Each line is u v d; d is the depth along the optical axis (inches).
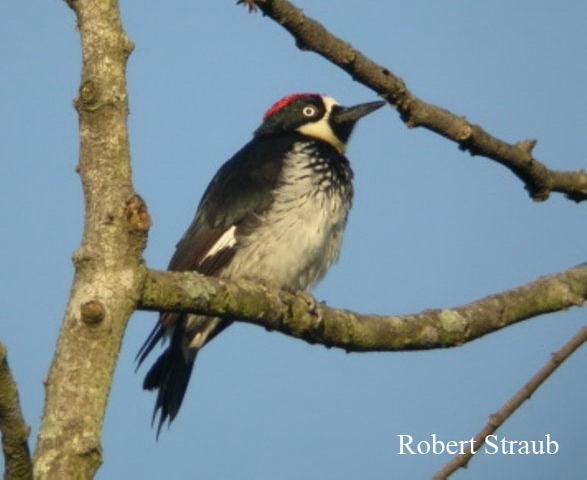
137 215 267.7
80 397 249.1
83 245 267.4
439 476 364.8
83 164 272.7
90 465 242.7
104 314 256.7
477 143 403.9
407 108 392.5
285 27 364.2
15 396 229.1
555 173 428.8
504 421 371.6
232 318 347.6
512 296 391.2
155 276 310.0
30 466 234.1
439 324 377.4
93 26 276.4
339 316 369.4
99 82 272.7
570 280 399.9
